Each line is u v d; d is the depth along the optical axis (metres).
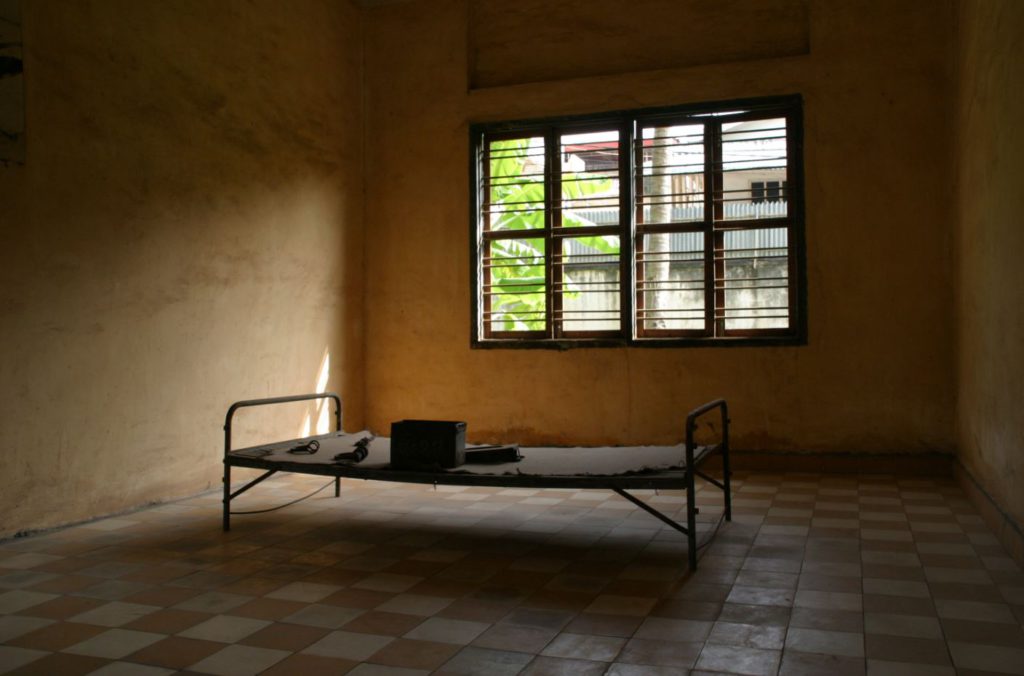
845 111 7.09
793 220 7.30
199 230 6.30
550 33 8.10
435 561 4.39
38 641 3.21
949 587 3.81
